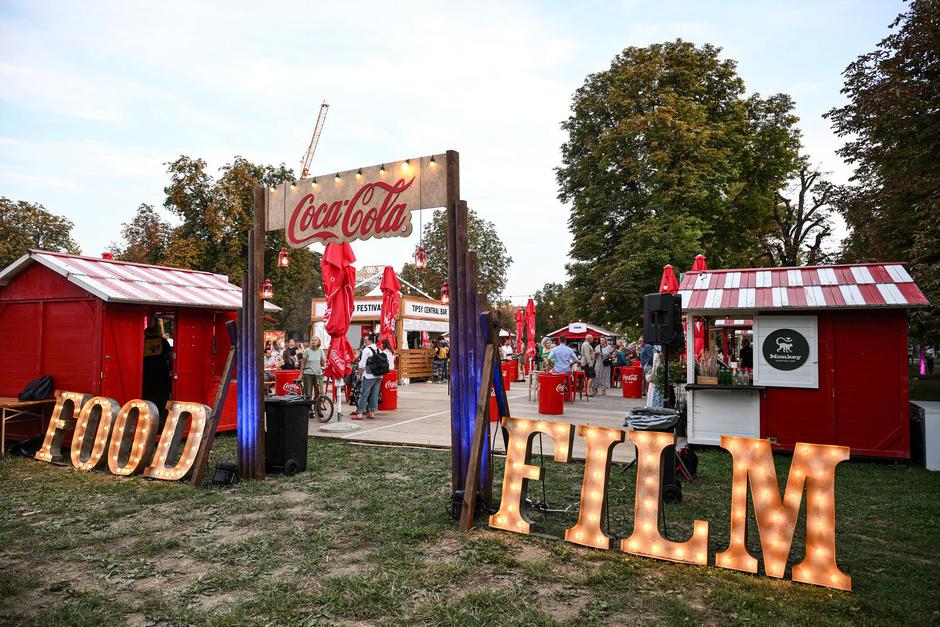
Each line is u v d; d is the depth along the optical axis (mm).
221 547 4707
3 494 6410
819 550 3949
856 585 3941
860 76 14914
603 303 23969
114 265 9875
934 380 25266
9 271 9367
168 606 3652
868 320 8422
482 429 5406
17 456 8617
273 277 36875
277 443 7410
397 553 4570
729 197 25219
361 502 6051
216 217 33906
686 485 6723
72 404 8531
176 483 6918
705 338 11992
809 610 3531
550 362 16047
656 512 4516
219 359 10688
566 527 5273
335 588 3879
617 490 6508
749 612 3504
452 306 5797
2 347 9672
